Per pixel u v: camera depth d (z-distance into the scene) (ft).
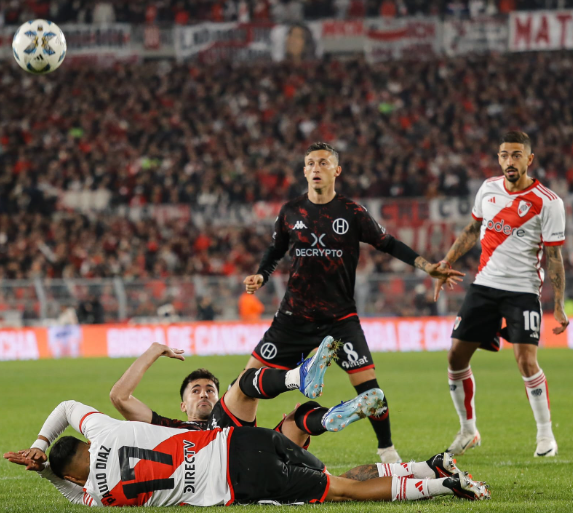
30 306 272.10
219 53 430.20
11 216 340.18
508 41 421.18
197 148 390.42
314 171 75.51
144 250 326.44
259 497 58.85
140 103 419.74
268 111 417.08
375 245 77.00
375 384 76.59
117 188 361.51
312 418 63.36
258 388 64.28
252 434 59.62
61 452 60.75
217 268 322.55
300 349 77.87
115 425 60.39
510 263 89.25
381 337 280.51
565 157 378.94
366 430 110.01
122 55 428.56
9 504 62.64
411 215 330.54
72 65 430.61
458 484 60.80
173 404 139.64
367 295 282.97
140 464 58.23
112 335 274.98
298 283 77.10
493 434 104.83
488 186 91.35
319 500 59.98
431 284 284.00
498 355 257.75
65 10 432.66
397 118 411.13
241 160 382.63
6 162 376.89
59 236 328.29
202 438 59.77
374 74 436.76
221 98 425.69
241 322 278.05
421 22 426.92
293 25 430.61
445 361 233.35
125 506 58.65
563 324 88.69
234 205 343.26
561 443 96.78
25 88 423.23
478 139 399.44
